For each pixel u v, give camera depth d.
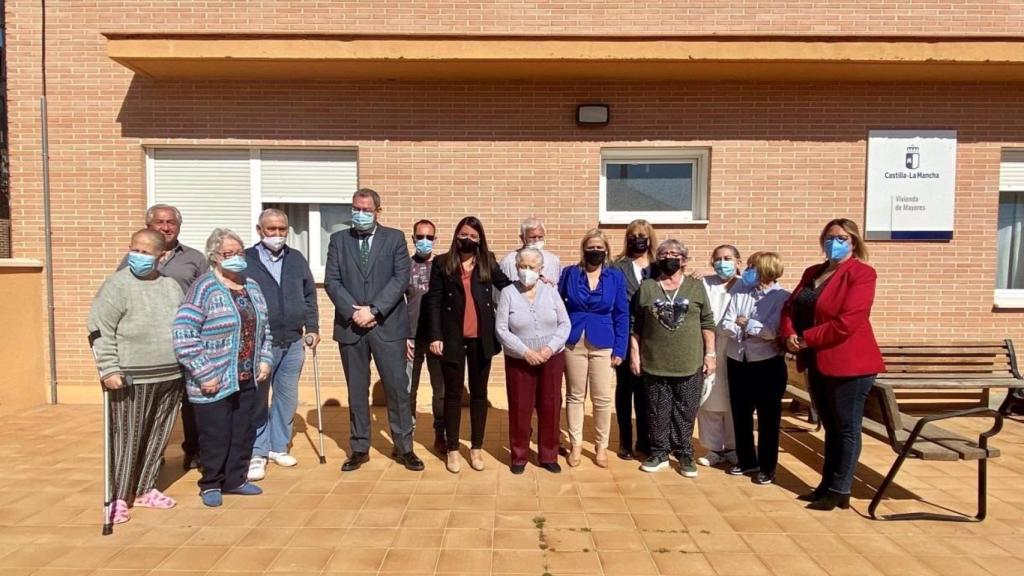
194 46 5.95
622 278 4.71
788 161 6.66
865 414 4.26
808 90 6.64
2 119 14.07
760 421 4.45
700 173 6.85
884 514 3.96
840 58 5.96
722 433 4.88
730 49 5.96
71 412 6.35
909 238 6.69
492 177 6.68
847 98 6.64
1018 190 6.87
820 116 6.65
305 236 6.93
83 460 4.91
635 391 5.02
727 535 3.64
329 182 6.82
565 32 6.50
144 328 3.75
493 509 3.98
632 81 6.64
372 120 6.66
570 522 3.79
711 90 6.65
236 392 4.12
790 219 6.68
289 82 6.64
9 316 6.27
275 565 3.25
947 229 6.68
